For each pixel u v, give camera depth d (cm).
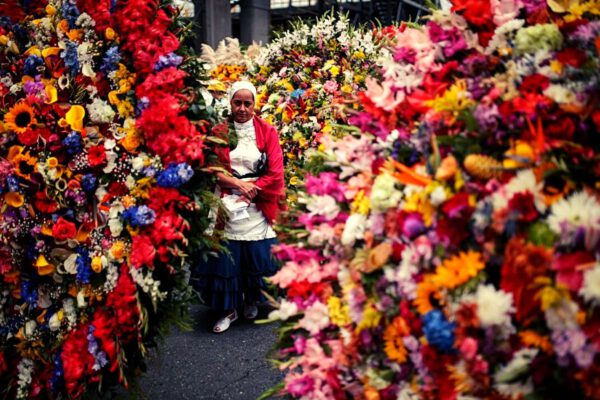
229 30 1220
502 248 141
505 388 136
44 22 239
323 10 1466
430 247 150
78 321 228
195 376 302
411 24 216
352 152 187
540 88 158
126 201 226
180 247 235
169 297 240
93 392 238
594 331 126
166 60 228
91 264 224
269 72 552
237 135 353
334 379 170
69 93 237
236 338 353
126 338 229
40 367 231
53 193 228
